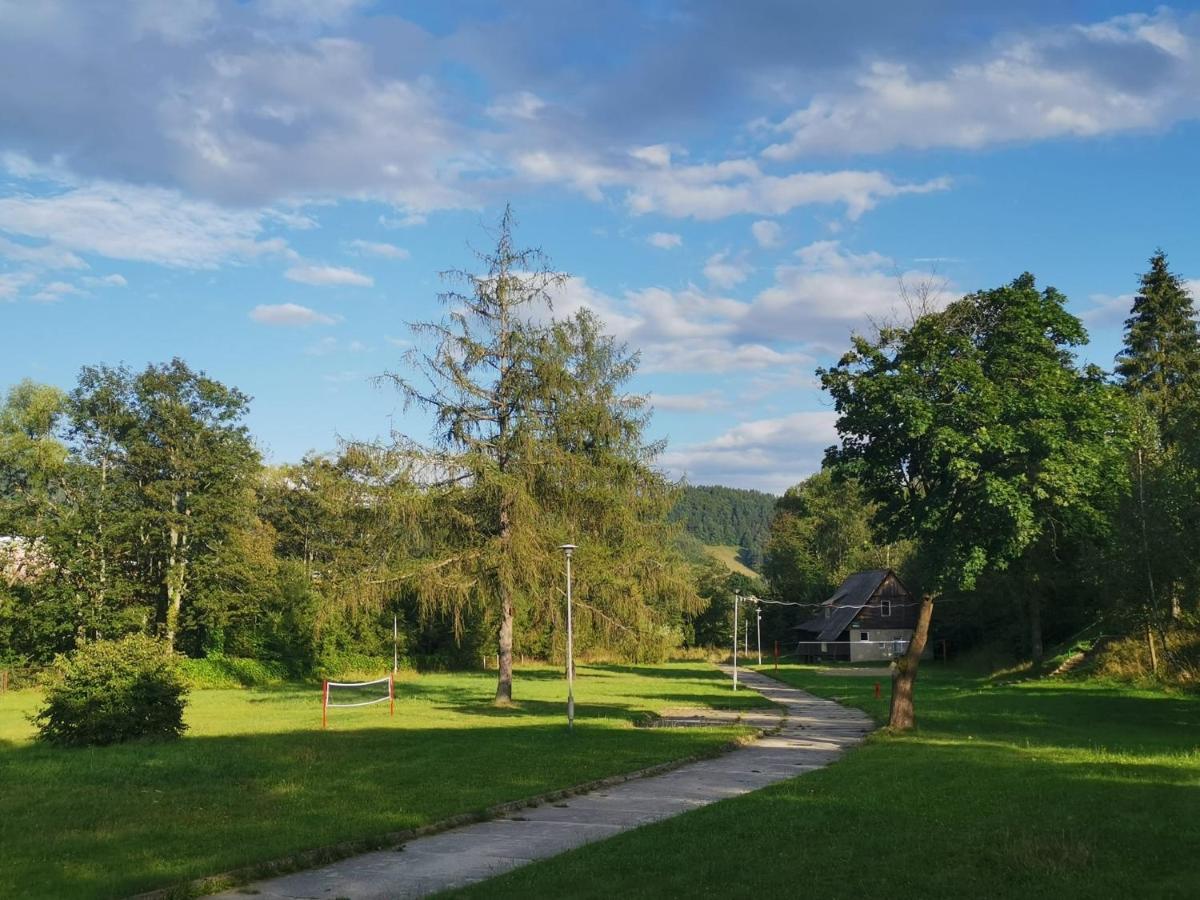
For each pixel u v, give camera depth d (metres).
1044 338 24.44
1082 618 51.59
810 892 8.36
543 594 30.58
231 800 13.84
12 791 14.85
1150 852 9.62
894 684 24.50
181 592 52.44
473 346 30.94
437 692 45.78
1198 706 29.83
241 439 54.47
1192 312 53.91
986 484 22.30
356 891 9.14
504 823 12.68
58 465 50.88
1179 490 31.03
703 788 15.75
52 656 50.19
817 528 107.56
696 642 101.00
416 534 30.45
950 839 10.43
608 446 31.41
